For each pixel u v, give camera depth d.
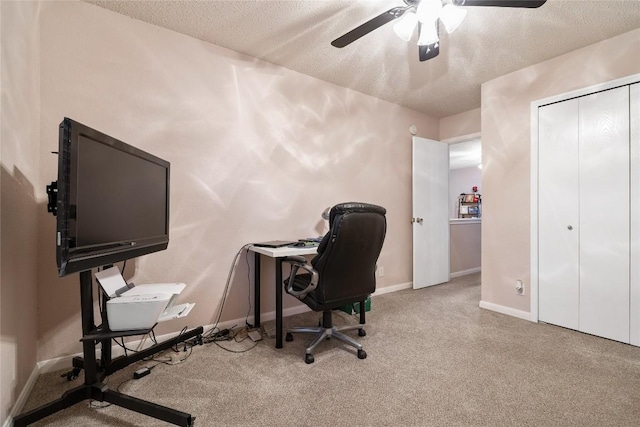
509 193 2.74
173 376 1.67
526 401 1.45
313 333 2.29
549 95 2.49
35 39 1.63
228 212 2.37
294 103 2.73
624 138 2.12
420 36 1.73
